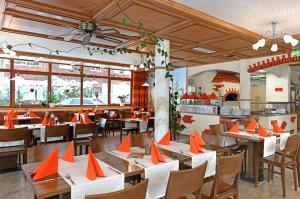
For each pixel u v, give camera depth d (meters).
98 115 6.87
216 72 9.77
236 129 3.76
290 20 3.56
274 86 8.63
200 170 1.72
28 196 2.88
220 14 3.34
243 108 6.84
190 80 9.34
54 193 1.44
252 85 10.62
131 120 6.12
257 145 3.29
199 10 3.20
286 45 4.98
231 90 10.34
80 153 4.46
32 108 7.31
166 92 4.33
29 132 3.94
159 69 4.32
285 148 2.95
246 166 3.67
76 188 1.50
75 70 8.43
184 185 1.63
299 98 9.86
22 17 3.51
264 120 6.31
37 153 2.24
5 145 3.60
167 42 4.48
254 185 3.28
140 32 3.97
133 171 1.81
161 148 2.57
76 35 3.85
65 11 3.22
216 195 2.01
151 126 5.95
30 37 4.75
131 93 9.81
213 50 5.60
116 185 1.69
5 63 7.11
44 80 7.82
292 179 3.55
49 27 4.08
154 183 1.90
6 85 7.15
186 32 4.06
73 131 4.35
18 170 3.78
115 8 3.08
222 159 1.93
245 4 2.98
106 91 9.20
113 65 8.39
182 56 6.50
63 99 8.19
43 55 6.68
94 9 3.18
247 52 5.79
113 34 3.93
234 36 4.24
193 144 2.44
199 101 7.08
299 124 9.05
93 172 1.65
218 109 6.55
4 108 6.97
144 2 2.86
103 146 2.66
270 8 3.10
